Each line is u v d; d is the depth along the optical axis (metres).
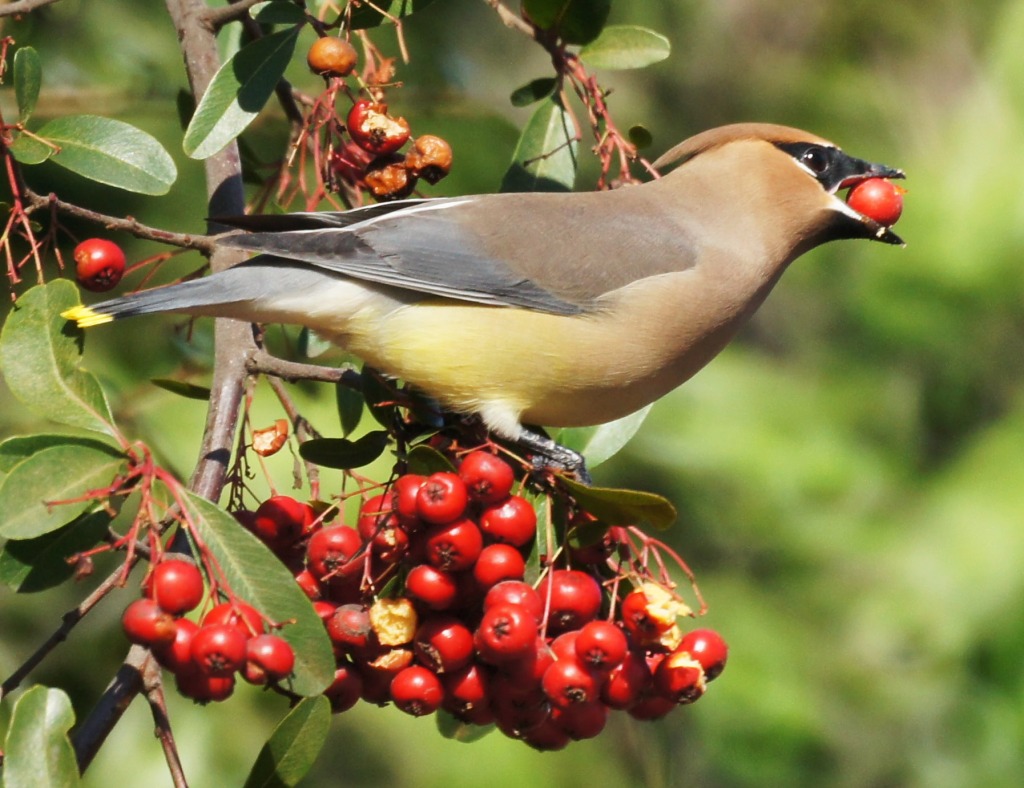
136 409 11.48
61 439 6.70
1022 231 15.73
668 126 16.72
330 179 9.06
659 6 16.66
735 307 9.36
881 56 17.08
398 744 13.30
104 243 8.02
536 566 7.19
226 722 11.29
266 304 8.22
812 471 15.12
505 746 13.48
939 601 14.79
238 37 10.02
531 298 8.74
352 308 8.46
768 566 15.12
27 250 11.84
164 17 12.70
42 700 6.25
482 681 7.16
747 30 16.95
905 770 14.41
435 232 8.70
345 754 13.15
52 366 7.06
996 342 15.74
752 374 15.62
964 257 15.75
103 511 6.84
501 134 13.19
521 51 15.20
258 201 10.26
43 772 6.16
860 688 14.75
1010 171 15.95
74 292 7.23
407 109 12.74
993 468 15.19
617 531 7.49
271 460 11.83
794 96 16.86
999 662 14.66
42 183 12.07
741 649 14.67
